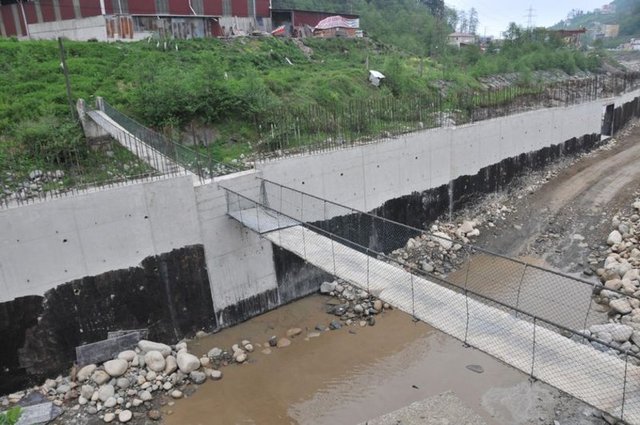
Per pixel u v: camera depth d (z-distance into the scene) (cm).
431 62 4472
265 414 1219
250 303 1639
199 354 1445
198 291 1526
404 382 1302
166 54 2725
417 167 2138
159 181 1412
